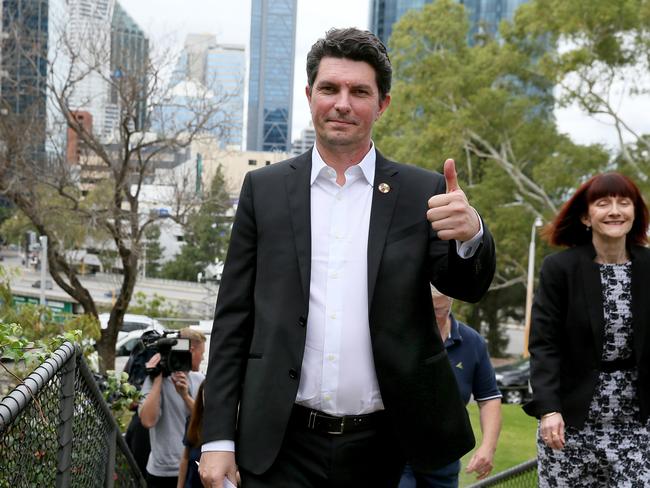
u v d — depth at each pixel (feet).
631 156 78.59
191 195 55.88
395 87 85.92
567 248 11.09
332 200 7.16
